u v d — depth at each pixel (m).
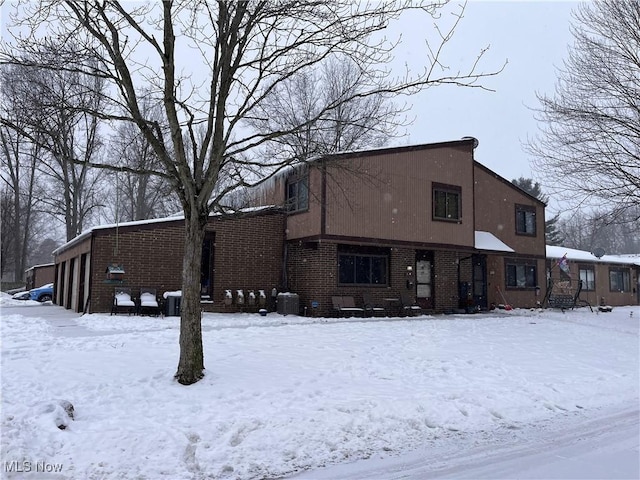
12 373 7.55
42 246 73.75
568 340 13.99
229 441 5.49
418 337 12.86
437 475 4.83
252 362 9.02
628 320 20.27
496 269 23.36
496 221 23.62
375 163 17.75
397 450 5.57
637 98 15.77
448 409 7.01
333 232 16.70
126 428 5.66
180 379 7.47
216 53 7.95
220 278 17.11
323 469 4.97
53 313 17.30
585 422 6.87
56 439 5.25
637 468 5.04
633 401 8.09
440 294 20.16
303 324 14.54
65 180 34.09
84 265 17.55
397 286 18.95
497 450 5.63
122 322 13.28
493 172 23.70
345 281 17.88
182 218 16.47
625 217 20.52
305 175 15.45
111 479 4.50
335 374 8.59
